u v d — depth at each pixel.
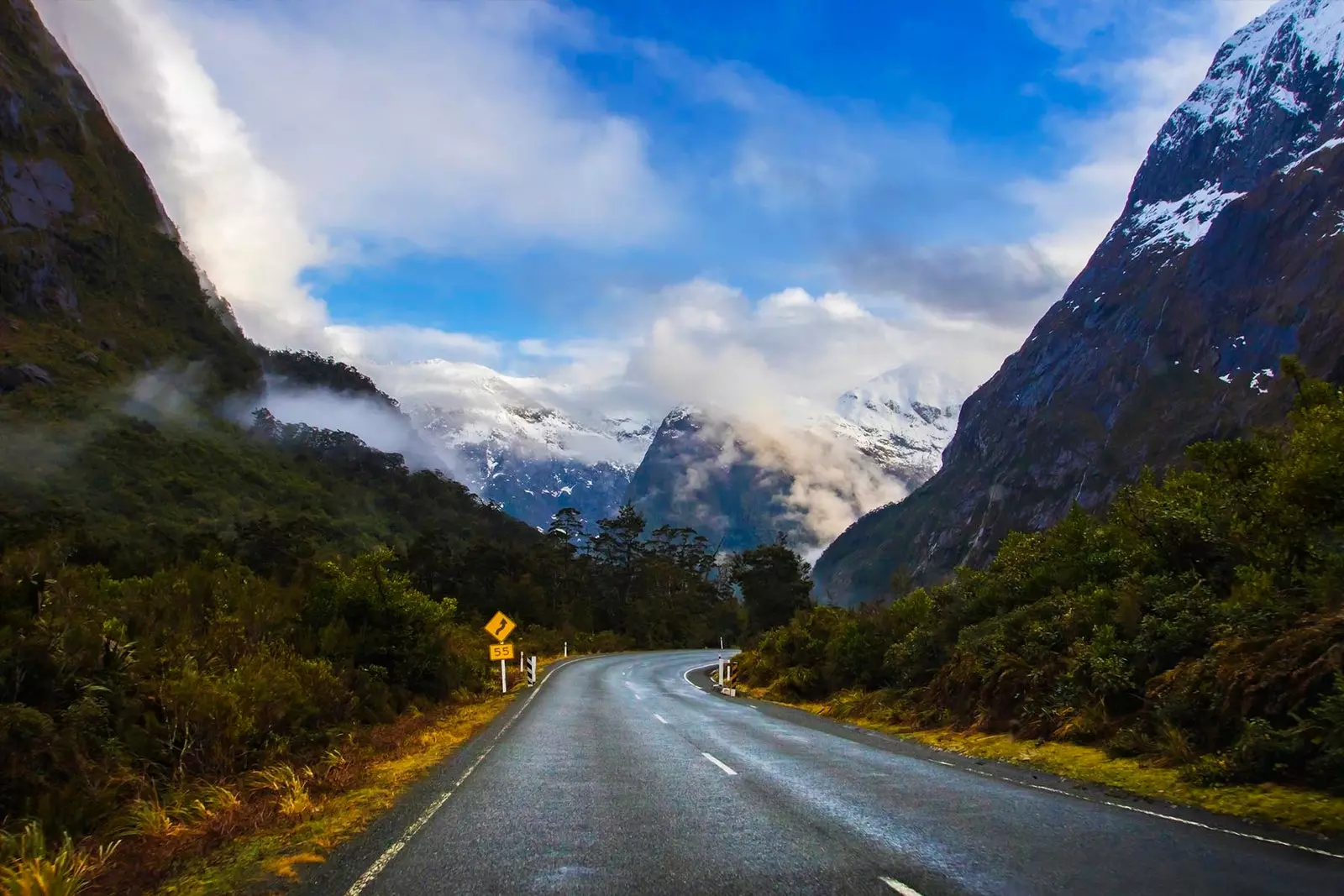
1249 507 13.20
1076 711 12.17
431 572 65.00
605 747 13.08
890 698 18.86
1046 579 17.42
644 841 6.70
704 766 10.91
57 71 177.00
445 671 22.48
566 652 61.00
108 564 31.88
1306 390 14.43
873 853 6.18
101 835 7.26
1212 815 7.38
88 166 166.00
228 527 91.31
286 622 17.38
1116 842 6.41
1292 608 10.30
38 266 134.50
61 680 8.87
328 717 14.38
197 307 173.88
